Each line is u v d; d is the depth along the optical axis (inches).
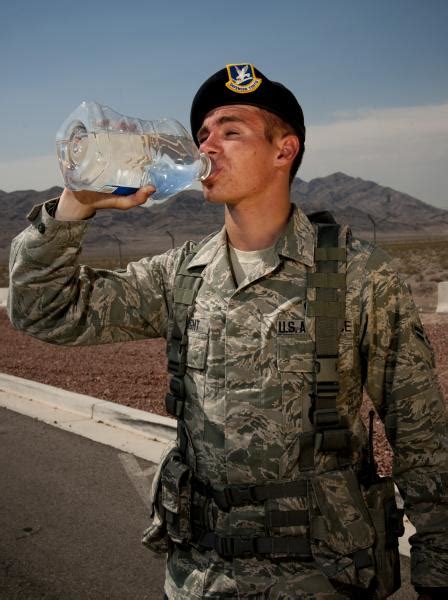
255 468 53.3
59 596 121.2
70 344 60.5
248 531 52.8
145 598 120.0
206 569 53.9
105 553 135.9
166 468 57.9
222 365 54.9
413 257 1807.3
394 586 55.2
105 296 60.1
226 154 55.6
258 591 51.4
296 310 54.3
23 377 315.6
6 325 558.9
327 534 51.8
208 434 55.1
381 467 169.3
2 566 131.9
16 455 198.1
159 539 60.5
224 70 56.4
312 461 53.1
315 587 51.3
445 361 301.9
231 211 57.6
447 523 53.3
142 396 260.1
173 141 64.2
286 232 55.9
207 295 56.8
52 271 55.9
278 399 53.4
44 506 159.5
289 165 58.4
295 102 58.1
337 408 54.2
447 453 54.1
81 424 230.4
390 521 56.2
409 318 54.7
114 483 172.7
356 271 54.3
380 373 55.4
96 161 57.9
